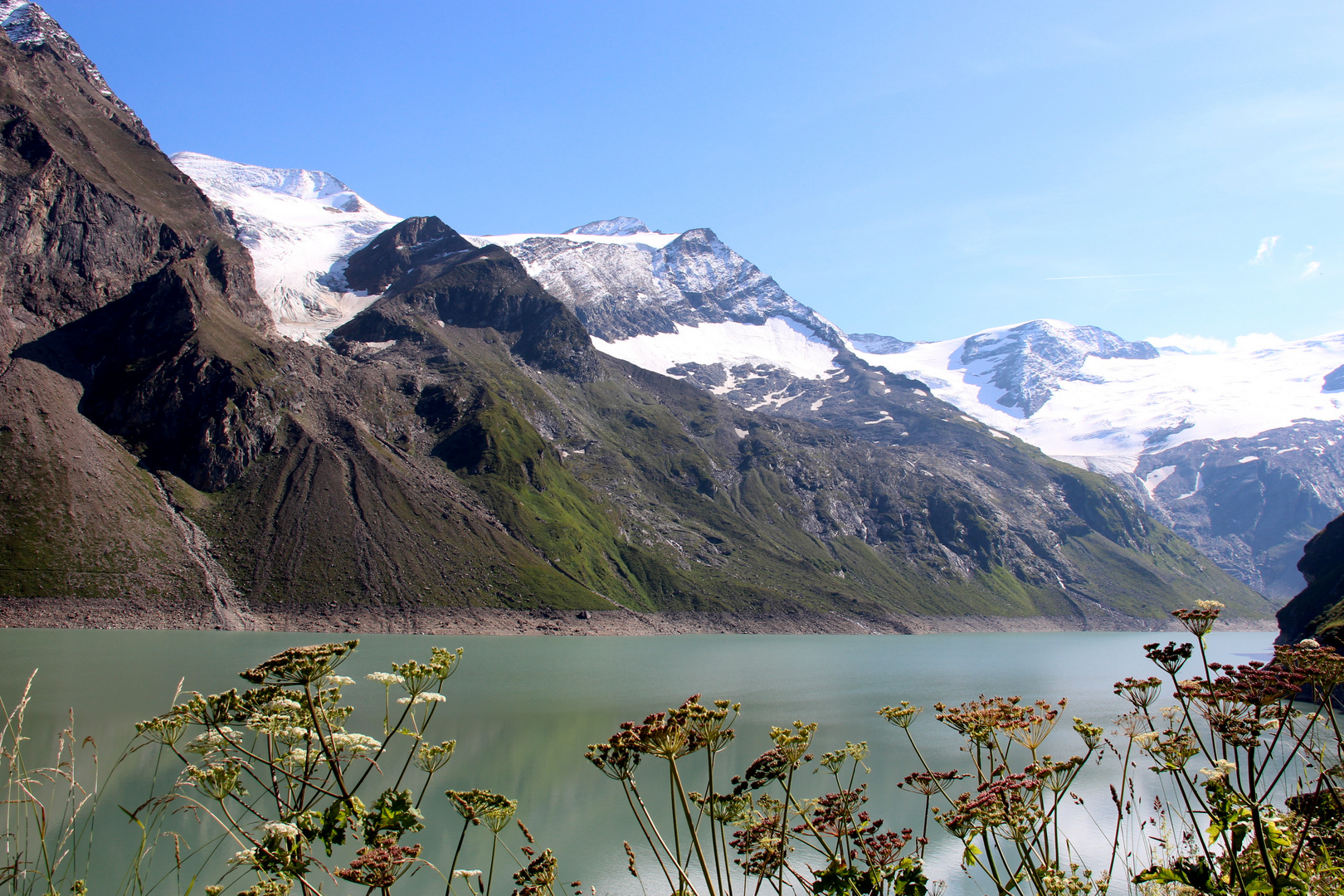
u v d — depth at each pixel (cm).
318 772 1574
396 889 3253
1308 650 1227
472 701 8544
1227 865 1273
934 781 1472
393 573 18962
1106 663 15688
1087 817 4153
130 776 4706
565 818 4491
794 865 3353
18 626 14100
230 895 2891
